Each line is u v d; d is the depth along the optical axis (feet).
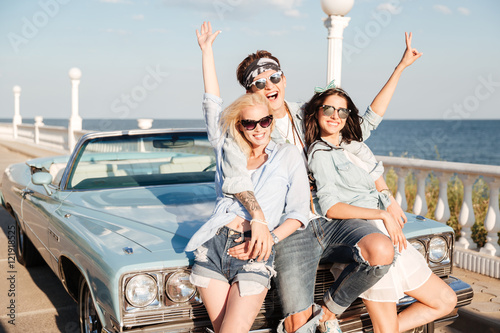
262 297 8.11
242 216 8.42
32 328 12.81
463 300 10.31
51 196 13.46
